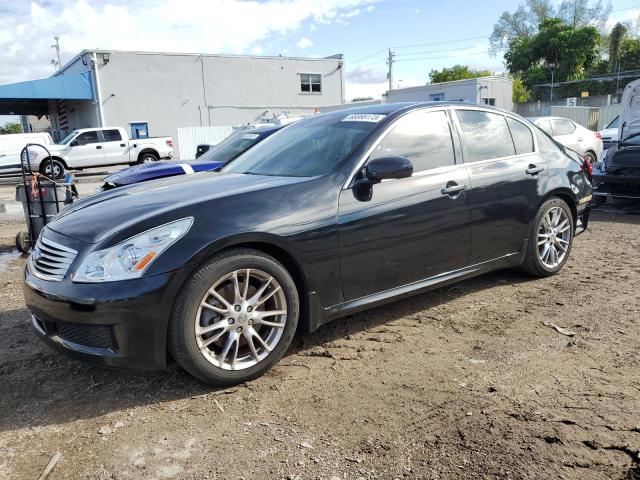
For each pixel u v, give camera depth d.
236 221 3.03
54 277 2.97
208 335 3.01
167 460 2.45
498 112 4.68
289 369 3.32
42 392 3.15
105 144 21.41
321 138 4.05
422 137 4.01
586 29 43.12
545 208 4.79
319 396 2.97
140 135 29.36
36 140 20.23
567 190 4.94
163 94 29.69
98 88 27.83
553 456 2.35
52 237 3.20
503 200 4.37
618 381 3.01
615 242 6.49
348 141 3.82
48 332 3.08
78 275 2.86
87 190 15.69
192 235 2.90
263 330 3.25
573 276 5.07
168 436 2.64
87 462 2.46
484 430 2.57
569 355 3.37
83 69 28.86
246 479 2.30
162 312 2.82
